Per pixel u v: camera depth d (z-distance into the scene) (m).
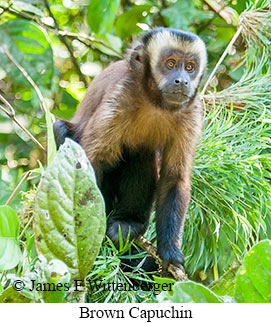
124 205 8.81
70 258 4.38
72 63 13.57
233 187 8.32
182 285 4.20
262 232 8.84
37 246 4.33
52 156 4.73
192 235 8.79
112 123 8.34
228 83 12.32
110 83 8.75
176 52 8.33
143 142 8.81
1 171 11.18
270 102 9.72
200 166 8.62
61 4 13.48
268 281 4.11
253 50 10.58
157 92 8.31
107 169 8.80
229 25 12.49
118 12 13.72
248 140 8.64
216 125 8.97
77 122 9.20
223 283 6.13
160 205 8.41
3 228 5.12
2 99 8.54
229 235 8.49
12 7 12.23
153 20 13.10
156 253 7.98
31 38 11.71
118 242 8.17
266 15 10.62
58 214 4.35
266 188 8.29
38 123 12.25
